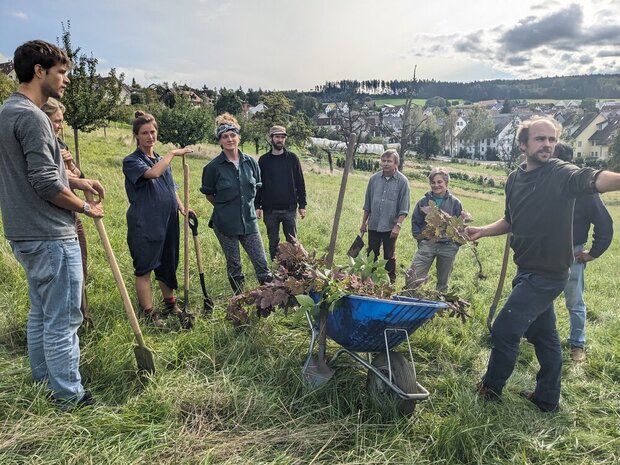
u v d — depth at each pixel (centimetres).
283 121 6275
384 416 337
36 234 305
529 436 330
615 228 2572
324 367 372
